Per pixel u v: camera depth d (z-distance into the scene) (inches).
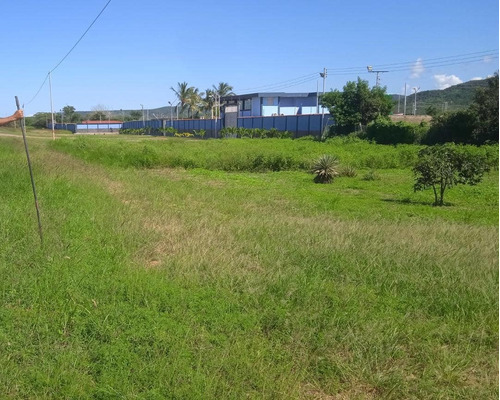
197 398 133.4
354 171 849.5
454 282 222.1
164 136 3031.5
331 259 252.7
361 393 143.7
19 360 153.5
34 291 198.8
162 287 204.5
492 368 156.6
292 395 137.0
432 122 1497.3
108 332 166.1
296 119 2186.3
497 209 522.6
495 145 1190.3
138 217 355.3
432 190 666.2
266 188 668.1
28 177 499.5
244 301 198.4
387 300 204.8
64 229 295.4
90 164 820.6
